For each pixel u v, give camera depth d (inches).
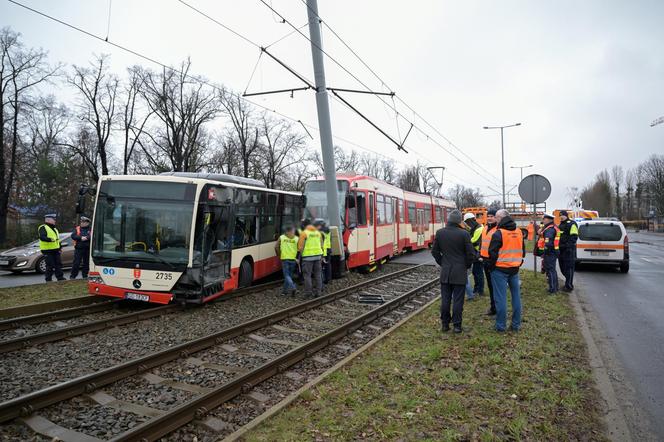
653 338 284.4
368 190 642.8
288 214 577.0
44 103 1270.9
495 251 284.7
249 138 1609.3
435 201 1198.9
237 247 438.3
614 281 543.8
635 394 194.2
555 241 427.8
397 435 154.3
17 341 261.6
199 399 176.7
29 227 1251.2
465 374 211.0
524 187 489.4
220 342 282.4
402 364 228.4
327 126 528.1
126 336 296.5
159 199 373.7
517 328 290.0
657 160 2910.9
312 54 520.7
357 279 586.6
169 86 1336.1
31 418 172.7
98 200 384.8
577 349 249.9
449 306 291.3
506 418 166.2
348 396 186.2
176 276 359.9
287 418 168.4
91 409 185.3
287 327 332.2
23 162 1381.6
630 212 3703.3
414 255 985.5
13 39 1184.2
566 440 151.0
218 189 398.6
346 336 305.4
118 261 372.5
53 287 468.4
